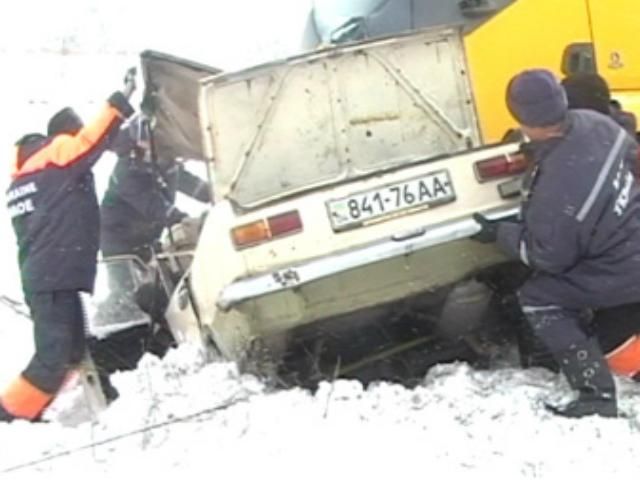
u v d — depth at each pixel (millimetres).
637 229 5820
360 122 6969
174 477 5344
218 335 6453
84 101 18531
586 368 5855
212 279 6242
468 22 7543
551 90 5680
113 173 9281
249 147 6887
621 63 7625
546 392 6117
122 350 7898
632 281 5812
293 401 6109
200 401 6234
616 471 5082
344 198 6176
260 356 6500
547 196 5750
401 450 5434
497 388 6305
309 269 6031
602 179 5723
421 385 6512
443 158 6297
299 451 5500
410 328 6941
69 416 7070
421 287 6305
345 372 6891
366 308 6375
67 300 6957
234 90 6875
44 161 6953
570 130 5777
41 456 5832
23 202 6973
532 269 6223
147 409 6219
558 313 5922
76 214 6945
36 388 6902
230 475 5305
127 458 5633
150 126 8078
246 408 6023
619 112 6777
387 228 6176
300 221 6137
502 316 6871
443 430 5656
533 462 5207
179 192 9391
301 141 6918
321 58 6938
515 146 6344
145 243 9344
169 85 7750
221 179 6859
